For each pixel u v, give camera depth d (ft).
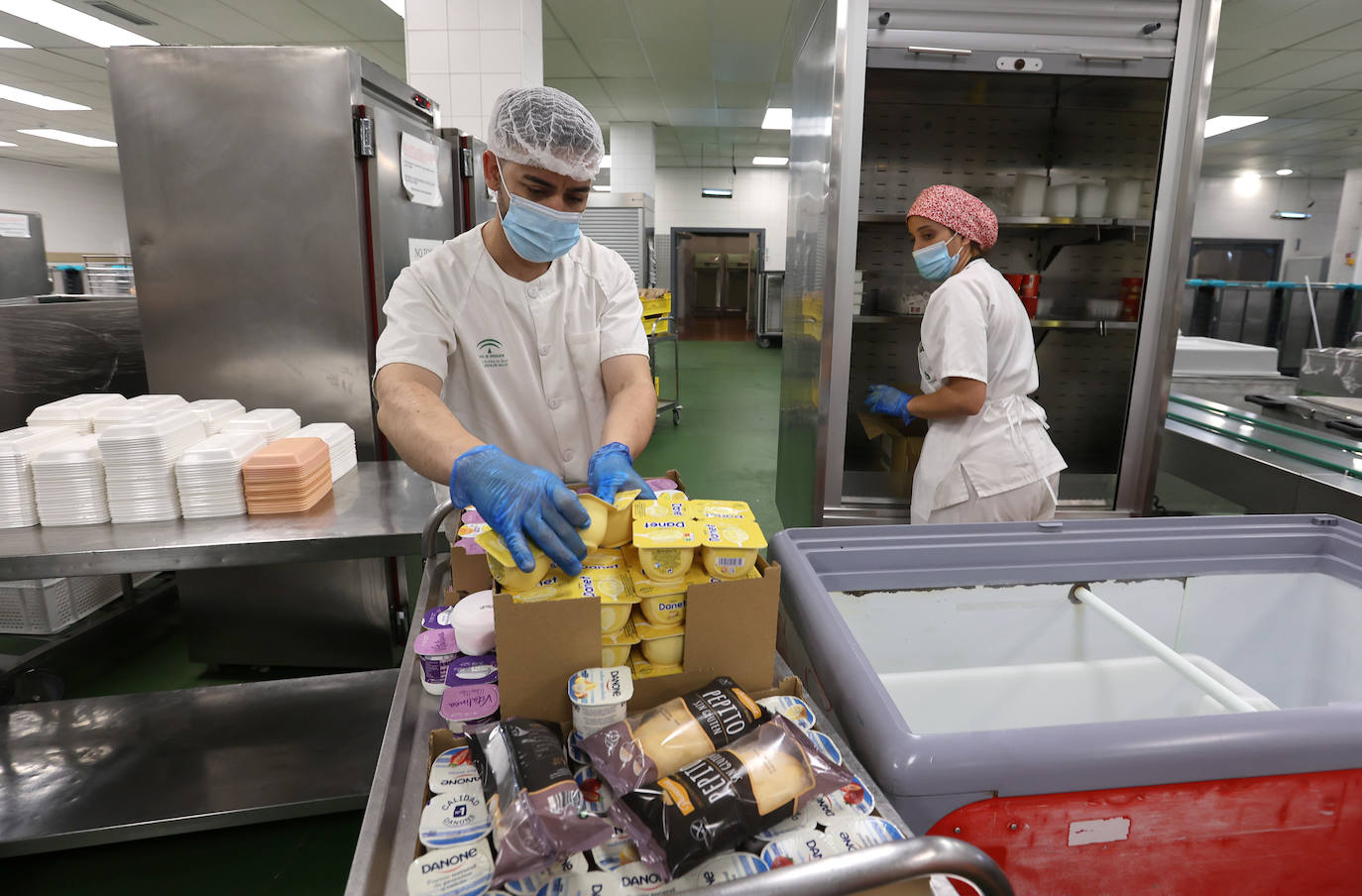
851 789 2.26
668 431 18.95
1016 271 9.14
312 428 6.78
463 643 2.88
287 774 5.90
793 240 9.86
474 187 9.68
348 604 7.74
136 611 8.53
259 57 6.72
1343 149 29.94
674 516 2.66
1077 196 8.10
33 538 5.25
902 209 8.98
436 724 2.83
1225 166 34.40
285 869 5.42
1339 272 35.29
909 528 3.99
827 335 7.64
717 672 2.61
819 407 7.82
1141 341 7.72
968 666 4.05
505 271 4.45
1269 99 22.97
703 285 53.36
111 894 5.20
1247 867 2.49
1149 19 6.99
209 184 6.98
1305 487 5.94
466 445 3.30
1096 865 2.41
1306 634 4.24
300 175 6.93
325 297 7.18
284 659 7.97
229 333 7.30
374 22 19.51
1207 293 13.44
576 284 4.62
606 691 2.32
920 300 8.71
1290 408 8.02
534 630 2.37
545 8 18.19
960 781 2.24
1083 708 3.89
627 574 2.62
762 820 2.06
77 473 5.48
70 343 8.47
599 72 24.06
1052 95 8.38
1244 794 2.40
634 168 32.50
